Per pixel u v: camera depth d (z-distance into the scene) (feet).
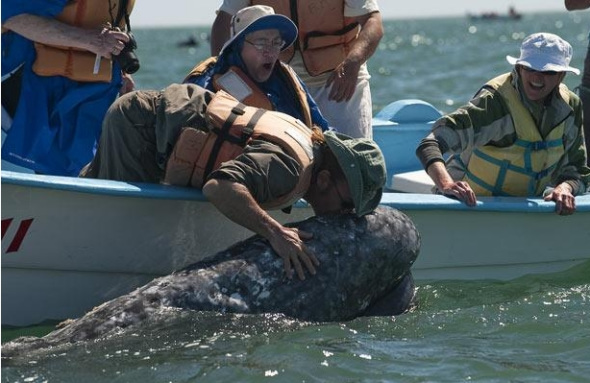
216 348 58.23
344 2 81.71
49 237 64.59
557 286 75.20
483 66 329.52
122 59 73.82
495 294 72.74
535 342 61.21
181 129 65.31
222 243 69.77
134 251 67.15
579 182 79.30
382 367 56.70
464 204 73.05
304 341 59.67
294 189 63.72
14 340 58.59
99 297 67.67
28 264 64.80
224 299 61.26
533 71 74.13
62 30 72.95
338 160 64.39
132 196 64.64
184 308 60.54
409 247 66.74
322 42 82.07
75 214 64.59
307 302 62.64
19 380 53.78
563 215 76.84
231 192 61.57
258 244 63.82
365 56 80.89
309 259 62.90
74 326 59.21
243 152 63.46
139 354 57.11
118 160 67.87
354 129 82.48
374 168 64.54
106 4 75.61
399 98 212.84
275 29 70.54
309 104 73.97
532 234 77.25
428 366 56.90
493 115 75.92
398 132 98.48
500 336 62.44
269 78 72.49
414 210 72.28
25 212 63.31
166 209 66.74
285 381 54.49
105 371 55.11
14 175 62.23
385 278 65.92
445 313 66.90
